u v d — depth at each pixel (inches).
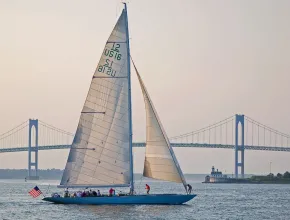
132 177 7273.6
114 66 7258.9
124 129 7244.1
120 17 7288.4
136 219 6466.5
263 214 7800.2
